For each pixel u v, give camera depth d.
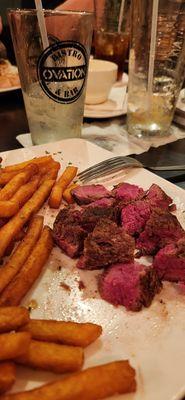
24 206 0.19
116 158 0.25
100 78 0.32
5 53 0.45
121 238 0.17
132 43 0.28
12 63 0.49
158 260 0.16
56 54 0.24
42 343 0.13
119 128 0.32
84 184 0.23
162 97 0.29
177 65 0.28
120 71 0.40
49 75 0.25
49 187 0.21
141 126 0.30
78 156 0.26
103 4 0.38
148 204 0.20
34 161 0.23
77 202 0.21
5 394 0.12
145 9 0.26
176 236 0.18
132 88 0.29
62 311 0.15
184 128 0.33
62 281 0.17
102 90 0.33
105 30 0.39
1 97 0.40
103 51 0.39
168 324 0.15
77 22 0.24
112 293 0.16
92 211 0.19
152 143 0.29
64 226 0.18
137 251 0.18
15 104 0.38
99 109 0.33
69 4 0.44
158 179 0.24
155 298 0.16
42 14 0.23
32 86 0.26
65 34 0.24
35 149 0.26
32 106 0.27
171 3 0.25
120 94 0.37
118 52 0.39
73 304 0.16
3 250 0.17
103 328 0.14
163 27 0.26
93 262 0.17
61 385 0.11
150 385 0.12
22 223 0.18
